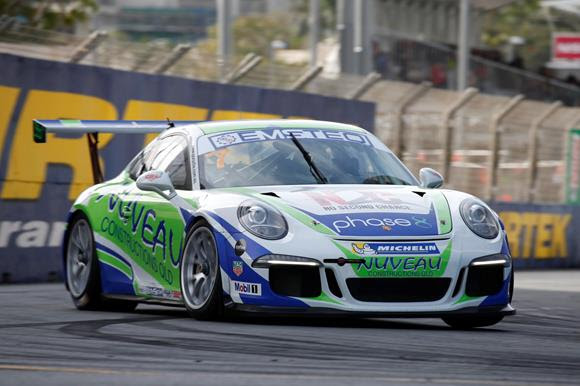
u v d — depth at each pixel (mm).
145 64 45375
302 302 21406
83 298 28031
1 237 38844
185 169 25516
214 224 22562
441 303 21859
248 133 26203
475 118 57688
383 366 16328
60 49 42188
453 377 15336
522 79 104125
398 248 21594
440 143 56906
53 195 40656
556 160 61250
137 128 29859
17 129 39406
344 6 68688
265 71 50438
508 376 15602
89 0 80625
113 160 42812
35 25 77750
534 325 24953
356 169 25438
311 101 51469
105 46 43688
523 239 58688
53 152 40594
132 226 26219
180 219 24062
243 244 21922
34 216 39969
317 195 23125
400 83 56312
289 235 21781
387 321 24516
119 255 26828
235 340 19344
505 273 22656
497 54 115250
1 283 38906
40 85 40125
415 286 21734
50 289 35812
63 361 16703
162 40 169000
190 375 15266
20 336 20109
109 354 17484
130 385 14398
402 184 25531
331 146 26000
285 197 22938
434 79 101125
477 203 23453
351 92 54469
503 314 22844
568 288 41719
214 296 22469
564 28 131500
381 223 22062
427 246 21781
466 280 22094
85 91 41688
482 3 112562
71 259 28922
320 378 15039
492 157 58156
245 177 24750
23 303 29453
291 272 21516
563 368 16656
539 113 60406
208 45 132750
